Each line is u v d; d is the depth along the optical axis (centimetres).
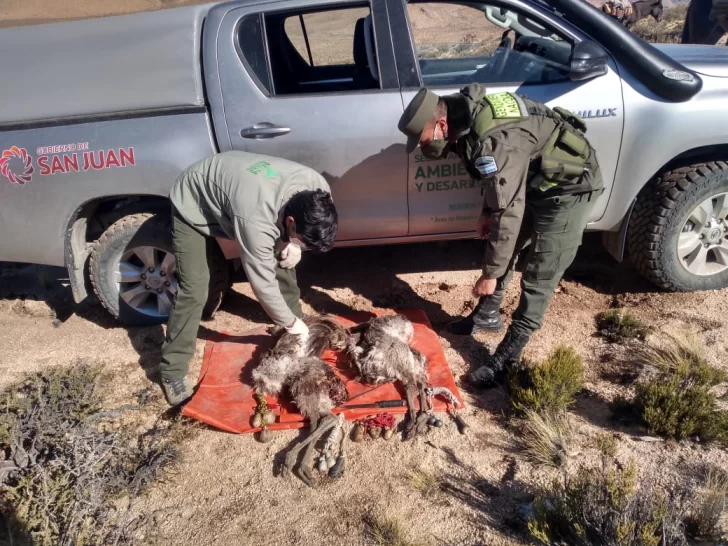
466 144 305
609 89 375
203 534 283
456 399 342
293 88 445
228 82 375
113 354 409
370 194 395
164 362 359
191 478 313
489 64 389
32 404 351
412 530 276
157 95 378
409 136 309
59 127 377
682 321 407
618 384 356
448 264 496
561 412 325
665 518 251
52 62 384
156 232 399
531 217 359
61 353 414
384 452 320
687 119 379
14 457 313
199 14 388
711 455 301
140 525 288
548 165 303
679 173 395
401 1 382
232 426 337
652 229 404
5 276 526
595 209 404
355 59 436
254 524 287
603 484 271
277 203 294
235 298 469
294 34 442
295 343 341
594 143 381
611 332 398
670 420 309
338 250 525
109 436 329
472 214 406
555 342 397
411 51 380
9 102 380
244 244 299
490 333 412
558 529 263
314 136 376
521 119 298
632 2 991
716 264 431
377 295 461
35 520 281
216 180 311
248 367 380
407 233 414
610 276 470
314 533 280
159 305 423
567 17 386
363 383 361
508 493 291
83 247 413
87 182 380
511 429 329
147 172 378
